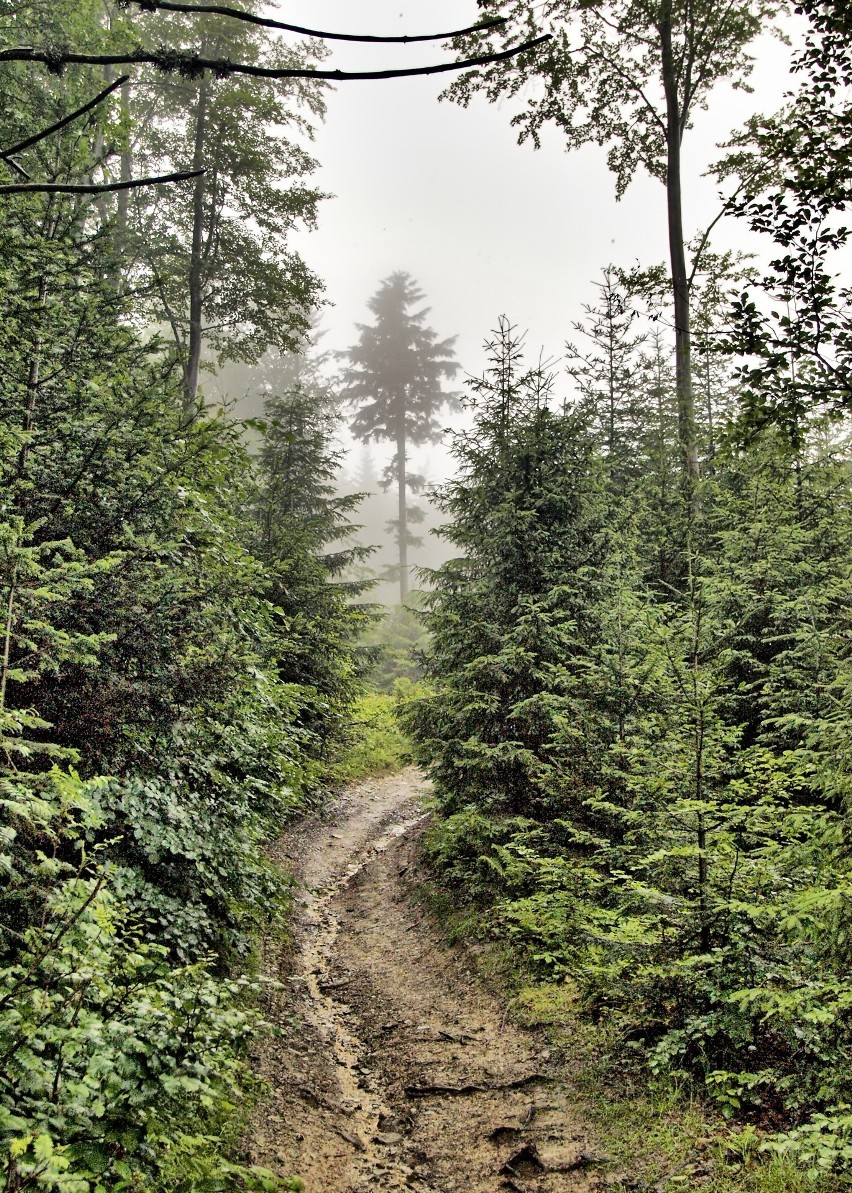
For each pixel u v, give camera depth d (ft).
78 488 19.19
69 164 21.08
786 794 20.24
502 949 27.20
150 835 19.54
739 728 20.68
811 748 23.54
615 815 24.67
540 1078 19.44
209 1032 13.33
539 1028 21.93
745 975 17.30
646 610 26.61
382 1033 23.85
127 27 23.94
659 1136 15.97
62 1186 8.08
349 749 63.98
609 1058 19.34
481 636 34.65
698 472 42.80
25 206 19.86
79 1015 11.51
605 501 37.06
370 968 29.22
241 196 61.62
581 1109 17.72
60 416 19.52
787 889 18.29
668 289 49.90
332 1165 16.83
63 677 16.85
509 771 32.07
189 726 20.20
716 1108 16.42
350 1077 21.56
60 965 11.27
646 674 25.14
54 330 19.86
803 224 17.17
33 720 12.35
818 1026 16.17
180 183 60.08
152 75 59.98
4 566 14.38
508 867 28.73
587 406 38.91
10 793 11.65
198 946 20.77
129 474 20.13
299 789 34.12
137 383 22.81
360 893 38.55
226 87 59.82
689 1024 17.22
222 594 21.09
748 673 29.50
